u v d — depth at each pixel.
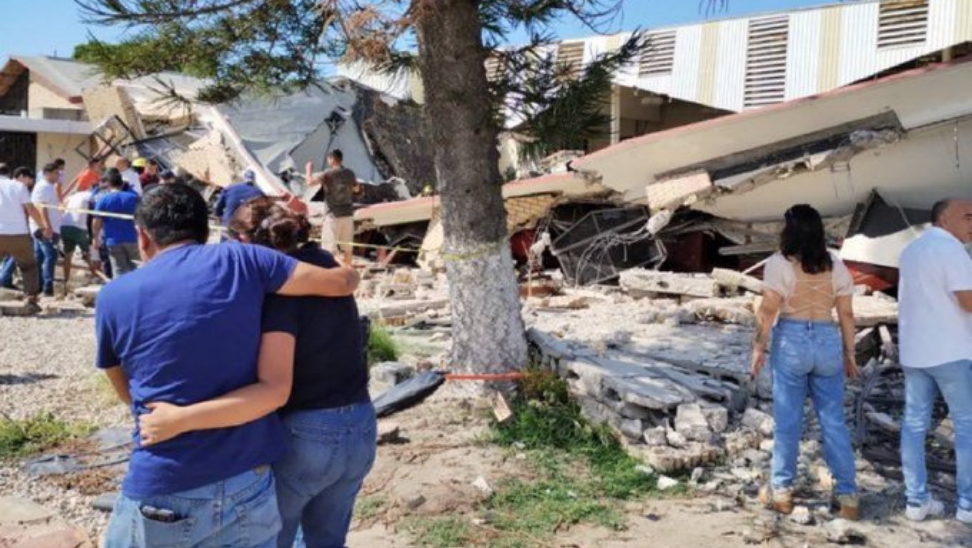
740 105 16.28
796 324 4.82
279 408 3.04
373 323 9.05
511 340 6.51
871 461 5.76
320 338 3.16
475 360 6.49
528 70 6.42
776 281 4.82
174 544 2.55
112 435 5.87
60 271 14.01
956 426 4.82
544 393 6.28
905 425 4.94
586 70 6.19
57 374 7.43
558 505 4.92
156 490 2.54
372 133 21.55
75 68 30.39
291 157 20.22
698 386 6.27
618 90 18.58
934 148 10.38
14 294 11.24
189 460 2.56
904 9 14.38
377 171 21.34
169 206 2.79
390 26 4.98
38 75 29.36
